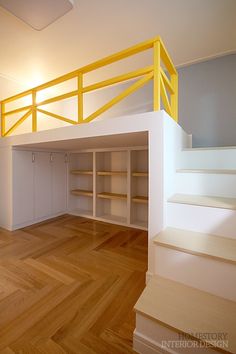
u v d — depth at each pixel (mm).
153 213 1355
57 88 3594
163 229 1325
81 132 1772
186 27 2098
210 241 1131
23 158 2713
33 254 1896
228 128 2566
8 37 2252
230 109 2549
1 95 3080
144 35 2238
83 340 959
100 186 3273
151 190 1358
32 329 1017
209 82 2670
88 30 2148
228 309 899
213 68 2641
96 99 3639
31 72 3068
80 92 1798
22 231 2551
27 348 914
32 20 1857
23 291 1328
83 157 3621
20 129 3316
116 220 2949
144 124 1386
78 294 1302
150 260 1367
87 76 3184
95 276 1521
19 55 2629
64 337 973
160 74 1384
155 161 1339
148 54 2590
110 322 1069
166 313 872
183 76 2842
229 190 1440
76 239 2293
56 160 3240
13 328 1021
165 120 1332
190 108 2795
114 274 1552
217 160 1730
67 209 3467
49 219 3113
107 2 1776
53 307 1178
